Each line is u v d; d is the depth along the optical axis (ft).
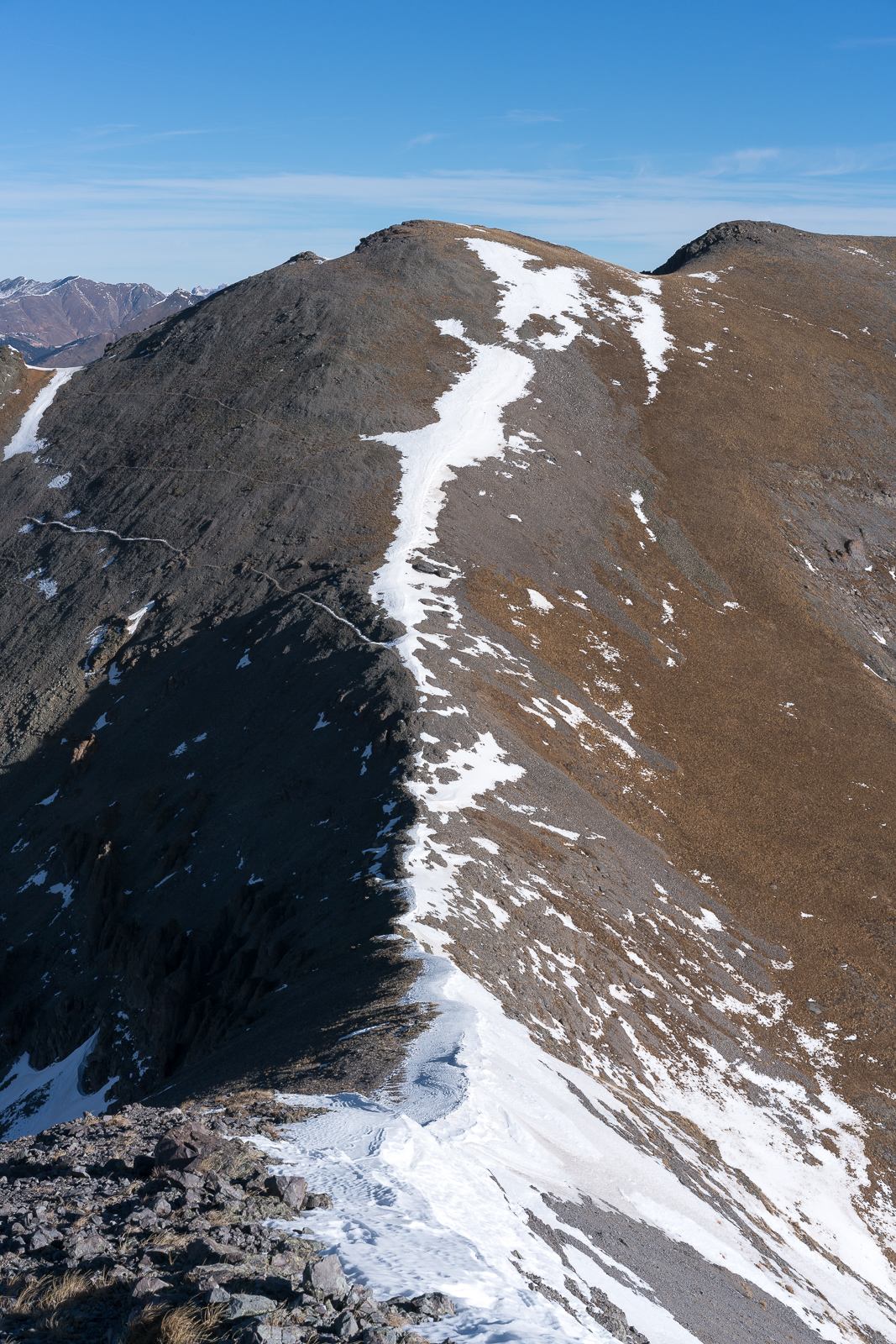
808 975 165.07
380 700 189.88
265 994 127.44
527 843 160.04
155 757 217.36
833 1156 123.85
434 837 147.74
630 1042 124.77
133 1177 43.06
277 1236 36.19
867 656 284.20
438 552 263.70
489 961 117.80
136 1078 148.87
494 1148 59.93
